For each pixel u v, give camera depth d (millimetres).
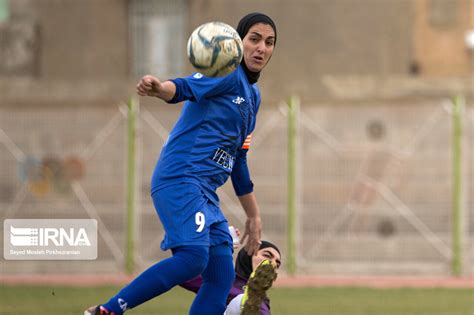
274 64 71000
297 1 71062
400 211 48531
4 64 73000
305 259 47688
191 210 15523
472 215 47688
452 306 33094
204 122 15867
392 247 47938
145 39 73625
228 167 16344
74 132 48406
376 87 67625
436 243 48000
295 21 71125
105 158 48344
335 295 36938
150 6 73500
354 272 47625
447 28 71688
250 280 15461
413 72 71438
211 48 14844
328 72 71188
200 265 15375
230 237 16391
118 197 48094
